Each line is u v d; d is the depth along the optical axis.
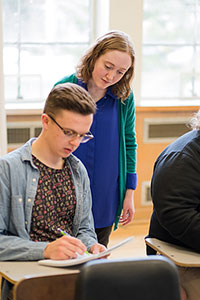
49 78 4.00
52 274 1.44
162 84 4.32
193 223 1.92
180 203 1.96
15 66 3.89
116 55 2.23
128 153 2.58
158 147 4.09
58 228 1.84
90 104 1.74
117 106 2.47
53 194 1.84
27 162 1.80
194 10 4.29
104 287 1.31
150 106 3.97
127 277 1.33
